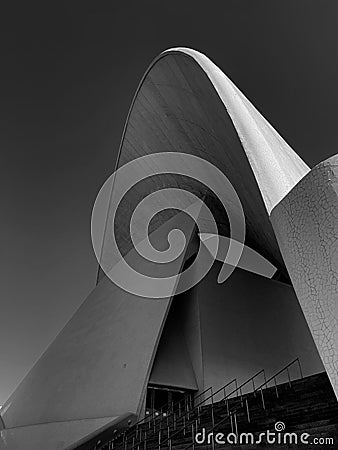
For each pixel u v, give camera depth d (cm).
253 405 784
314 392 686
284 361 1372
